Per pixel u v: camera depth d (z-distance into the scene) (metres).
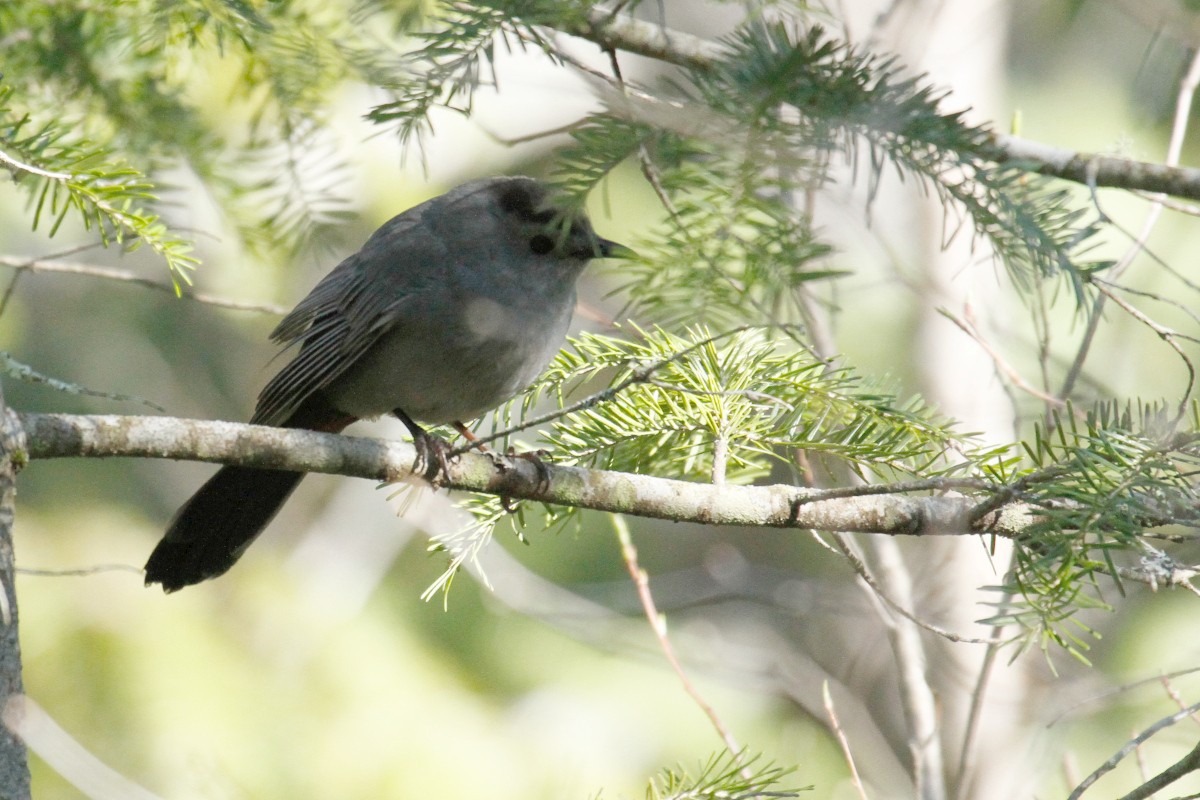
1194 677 12.31
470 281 8.05
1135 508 5.46
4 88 5.82
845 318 12.59
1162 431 5.60
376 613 13.98
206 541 7.83
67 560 13.45
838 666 14.15
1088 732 12.27
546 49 5.41
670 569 16.84
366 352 8.48
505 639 14.40
